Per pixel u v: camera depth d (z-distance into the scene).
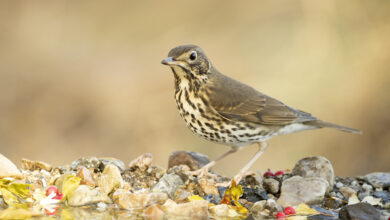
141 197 6.76
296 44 17.44
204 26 19.48
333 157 15.62
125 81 17.34
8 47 18.73
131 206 6.70
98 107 16.70
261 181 7.90
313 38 16.98
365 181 8.15
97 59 18.56
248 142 8.38
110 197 7.11
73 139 16.11
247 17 19.14
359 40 16.55
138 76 17.45
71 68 18.06
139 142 15.98
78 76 17.66
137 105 16.58
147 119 16.25
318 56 16.75
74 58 18.52
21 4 19.91
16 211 6.39
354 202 7.44
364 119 15.93
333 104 16.14
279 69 17.53
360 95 16.06
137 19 20.08
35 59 18.38
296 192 7.23
